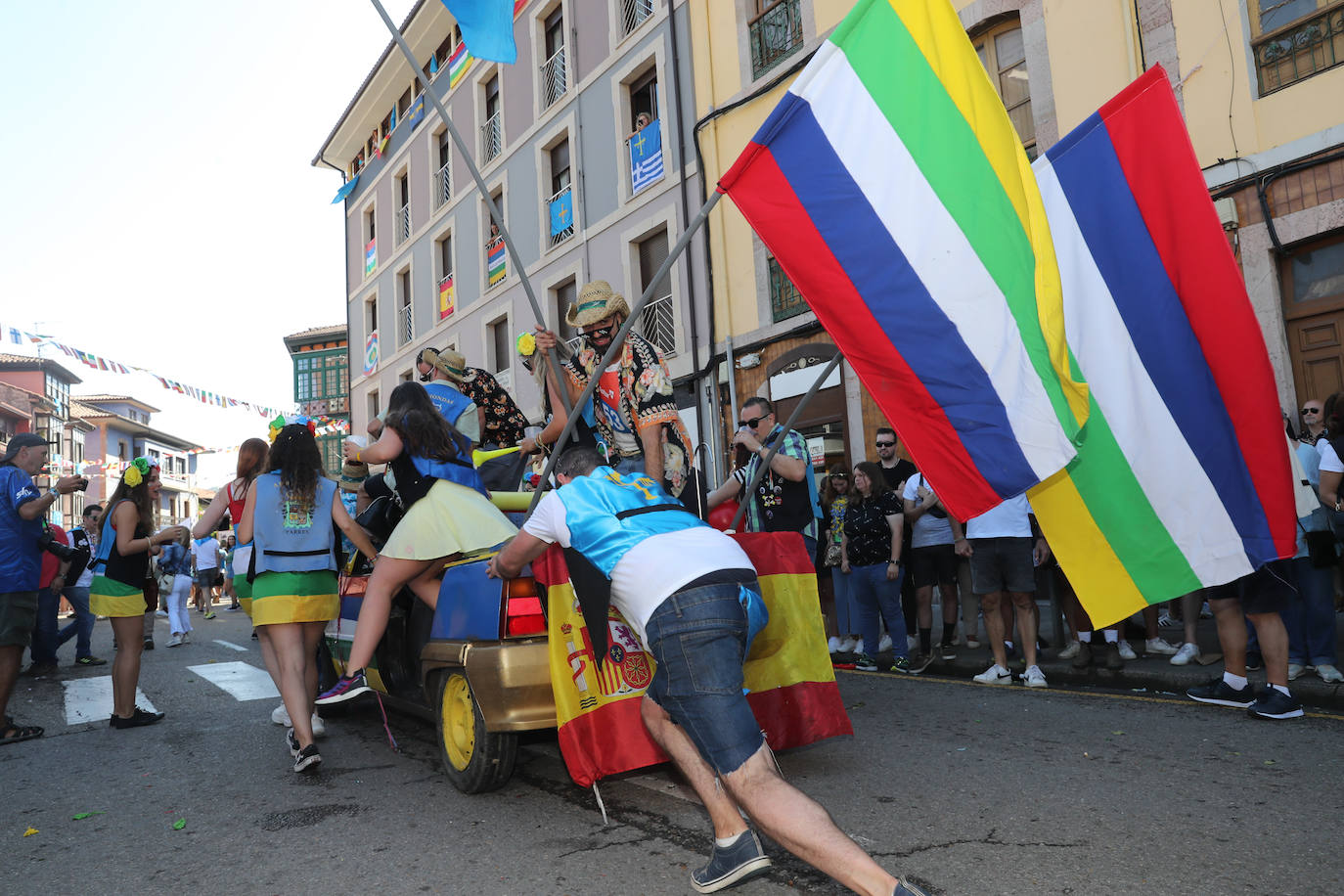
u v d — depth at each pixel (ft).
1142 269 13.43
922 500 23.29
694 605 8.02
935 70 12.09
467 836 10.54
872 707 17.56
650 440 12.71
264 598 13.96
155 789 13.39
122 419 183.11
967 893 8.29
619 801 11.72
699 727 7.75
